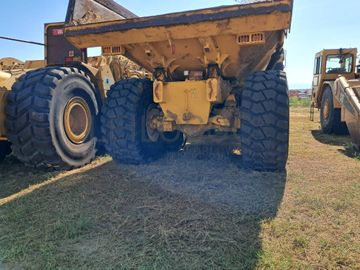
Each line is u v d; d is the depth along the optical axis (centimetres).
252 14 287
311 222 237
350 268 183
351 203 271
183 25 314
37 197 292
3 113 351
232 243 207
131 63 574
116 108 380
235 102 379
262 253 195
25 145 350
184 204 269
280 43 382
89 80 418
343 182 328
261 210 257
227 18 296
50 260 191
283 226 229
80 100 398
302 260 190
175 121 371
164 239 212
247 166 349
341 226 232
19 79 365
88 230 227
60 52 525
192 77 377
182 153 453
